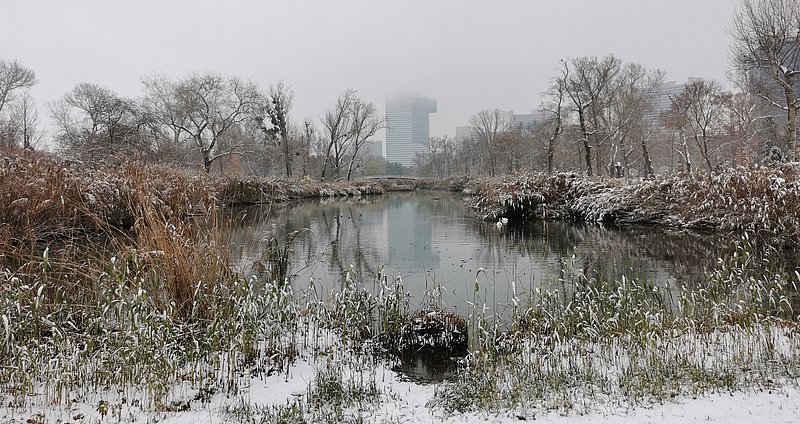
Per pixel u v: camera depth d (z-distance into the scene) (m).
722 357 4.13
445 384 4.11
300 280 7.95
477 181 35.78
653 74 37.59
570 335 4.73
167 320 3.99
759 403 3.21
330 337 5.11
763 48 17.64
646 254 10.10
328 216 19.97
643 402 3.39
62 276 5.61
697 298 5.41
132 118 32.22
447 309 6.36
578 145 35.72
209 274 5.08
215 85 35.66
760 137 29.86
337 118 45.12
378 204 28.09
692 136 32.38
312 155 50.34
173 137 37.66
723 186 12.24
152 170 14.34
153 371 3.78
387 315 5.48
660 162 42.06
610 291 5.52
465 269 9.00
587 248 11.12
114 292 4.34
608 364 4.23
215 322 4.32
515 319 5.03
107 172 12.47
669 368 3.96
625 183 17.05
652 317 4.66
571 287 7.30
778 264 8.18
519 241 12.48
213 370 4.13
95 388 3.74
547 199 17.50
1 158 10.88
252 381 4.08
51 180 9.91
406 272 8.77
